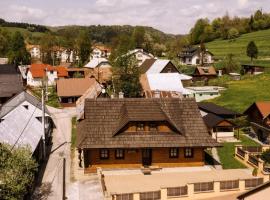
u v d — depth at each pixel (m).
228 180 36.88
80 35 162.88
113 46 182.25
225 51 169.25
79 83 81.69
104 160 43.66
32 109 57.81
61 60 171.75
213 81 102.06
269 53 148.50
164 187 34.69
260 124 55.81
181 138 44.44
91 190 38.03
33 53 182.50
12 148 32.78
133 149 44.09
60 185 39.25
